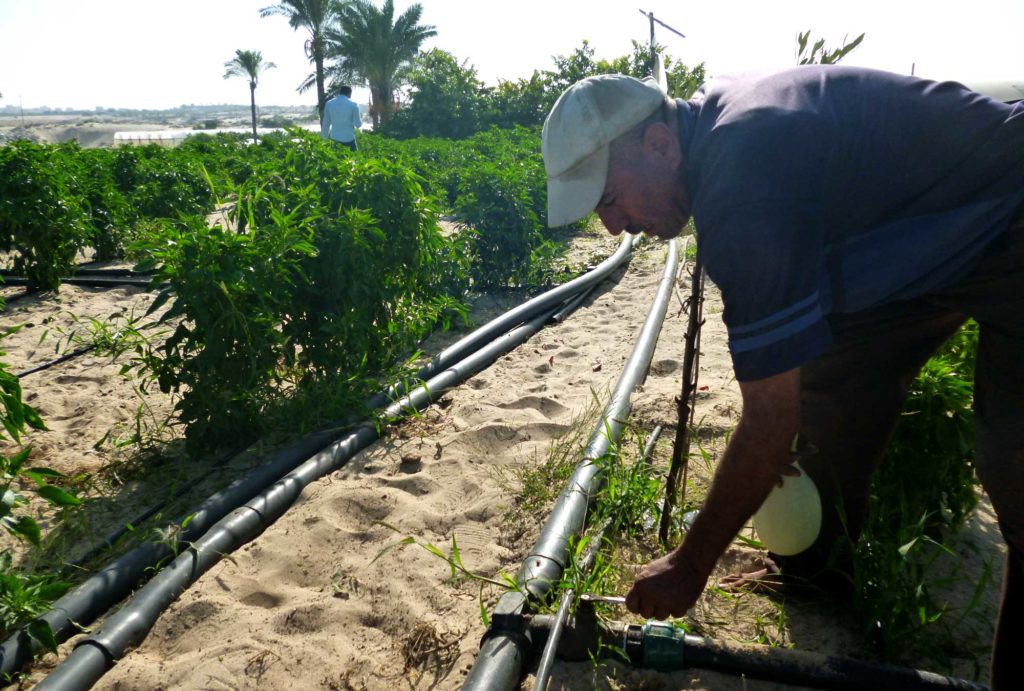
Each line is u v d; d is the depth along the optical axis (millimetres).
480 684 2281
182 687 2475
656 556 3029
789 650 2371
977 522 3275
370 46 40844
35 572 3141
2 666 2527
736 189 1626
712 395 4516
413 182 5441
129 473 3973
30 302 7559
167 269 4055
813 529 2277
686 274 7664
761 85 1799
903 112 1790
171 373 4129
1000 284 1891
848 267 1889
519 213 8070
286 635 2727
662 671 2432
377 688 2490
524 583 2621
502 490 3645
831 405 2408
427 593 2932
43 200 7676
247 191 4859
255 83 50062
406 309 5570
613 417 3904
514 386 5059
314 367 4836
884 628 2434
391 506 3541
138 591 2891
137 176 11789
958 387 2920
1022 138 1771
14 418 3143
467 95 34281
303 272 4570
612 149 1856
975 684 2186
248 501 3561
